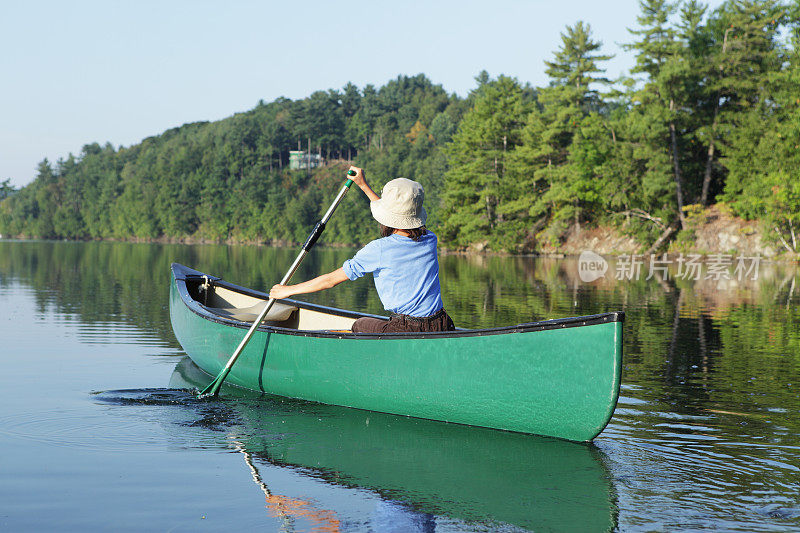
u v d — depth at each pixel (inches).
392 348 180.7
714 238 1545.3
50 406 185.3
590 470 141.2
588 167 1755.7
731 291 652.1
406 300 177.5
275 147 4803.2
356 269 177.6
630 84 1689.2
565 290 645.9
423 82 6461.6
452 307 470.6
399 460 147.0
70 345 288.2
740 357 281.3
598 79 2036.2
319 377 195.5
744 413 188.9
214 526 110.7
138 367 244.1
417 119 5324.8
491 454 151.8
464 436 166.7
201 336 238.1
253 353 213.3
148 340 305.1
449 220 2107.5
